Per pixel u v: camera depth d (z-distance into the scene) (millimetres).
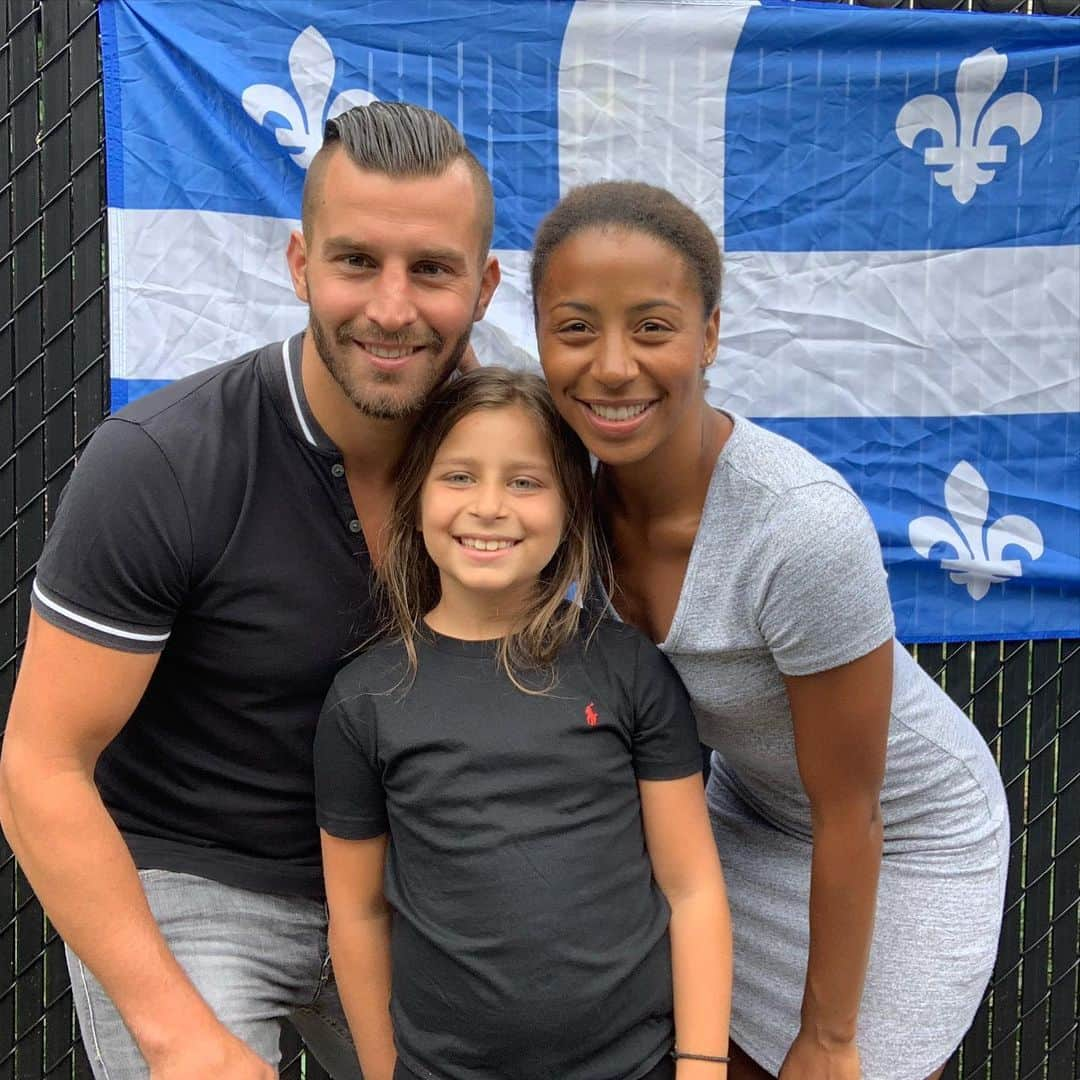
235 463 1541
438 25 2434
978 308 2586
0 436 2500
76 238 2479
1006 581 2633
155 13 2369
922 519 2604
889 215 2555
